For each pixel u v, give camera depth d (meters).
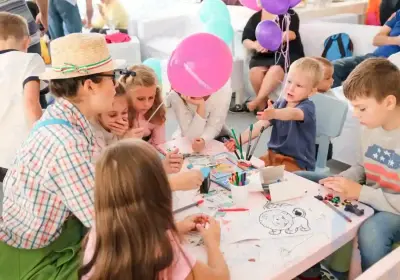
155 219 1.01
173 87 1.98
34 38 3.19
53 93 1.38
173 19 5.14
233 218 1.49
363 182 1.79
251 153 2.02
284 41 3.96
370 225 1.46
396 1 4.27
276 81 3.86
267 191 1.64
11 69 2.12
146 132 2.22
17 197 1.34
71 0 4.57
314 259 1.32
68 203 1.27
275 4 3.15
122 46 4.69
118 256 1.00
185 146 2.11
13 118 2.12
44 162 1.26
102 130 1.92
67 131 1.29
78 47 1.33
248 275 1.21
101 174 1.01
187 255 1.14
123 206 1.00
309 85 2.21
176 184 1.52
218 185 1.72
